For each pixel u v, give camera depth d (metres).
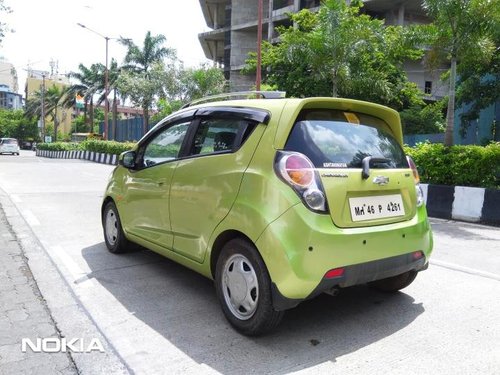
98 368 2.93
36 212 8.54
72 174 17.80
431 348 3.24
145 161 4.77
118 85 36.78
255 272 3.23
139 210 4.75
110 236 5.61
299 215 3.05
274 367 2.95
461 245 6.53
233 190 3.42
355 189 3.32
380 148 3.73
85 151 34.59
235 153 3.54
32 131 95.12
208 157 3.79
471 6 10.70
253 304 3.28
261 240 3.13
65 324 3.57
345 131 3.59
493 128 16.02
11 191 11.62
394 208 3.61
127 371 2.90
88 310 3.85
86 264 5.14
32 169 20.45
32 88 103.88
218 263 3.57
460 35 11.16
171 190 4.13
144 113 34.59
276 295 3.09
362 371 2.91
